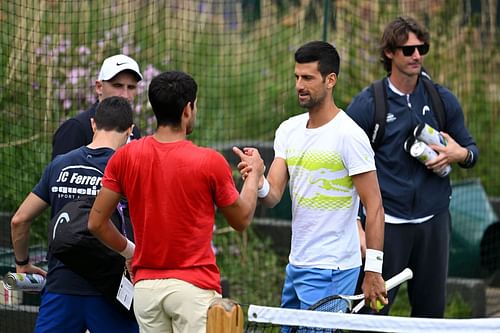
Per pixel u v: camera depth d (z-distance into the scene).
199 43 41.25
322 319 17.69
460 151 24.97
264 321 17.75
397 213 24.80
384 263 24.95
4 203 31.31
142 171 18.09
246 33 46.41
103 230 18.81
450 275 35.16
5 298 27.22
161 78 18.19
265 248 36.16
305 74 21.08
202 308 18.00
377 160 24.94
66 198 20.80
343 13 41.94
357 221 23.92
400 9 42.84
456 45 43.25
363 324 17.53
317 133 21.33
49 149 31.84
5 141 31.56
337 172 21.20
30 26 33.22
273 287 34.53
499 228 36.28
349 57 40.97
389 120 24.78
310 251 21.44
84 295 20.44
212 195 18.19
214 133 38.88
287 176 22.09
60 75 33.06
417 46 24.41
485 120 43.47
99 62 34.03
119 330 20.66
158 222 18.03
